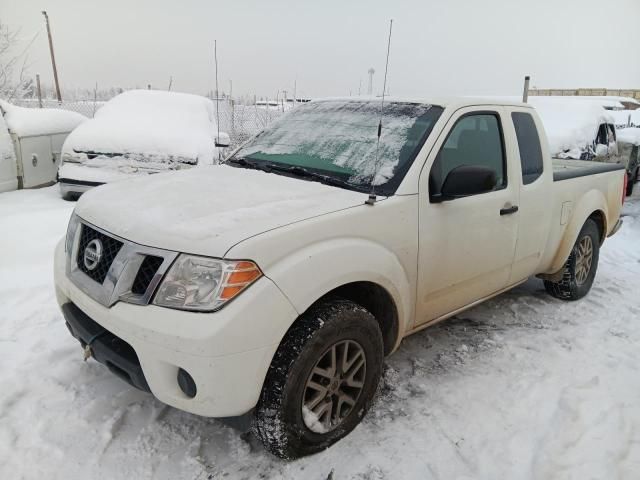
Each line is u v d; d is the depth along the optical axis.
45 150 8.32
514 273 3.82
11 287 4.30
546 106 10.78
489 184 2.79
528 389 3.22
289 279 2.23
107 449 2.53
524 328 4.14
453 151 3.20
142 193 2.83
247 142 3.92
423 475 2.47
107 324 2.28
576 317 4.39
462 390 3.19
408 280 2.88
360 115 3.50
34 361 3.24
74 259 2.66
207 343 2.05
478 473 2.50
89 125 7.71
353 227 2.54
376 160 2.93
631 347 3.85
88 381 3.06
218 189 2.86
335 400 2.61
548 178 3.95
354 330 2.55
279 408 2.30
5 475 2.34
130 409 2.83
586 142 9.87
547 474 2.51
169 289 2.15
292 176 3.19
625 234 7.40
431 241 2.97
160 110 8.29
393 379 3.29
